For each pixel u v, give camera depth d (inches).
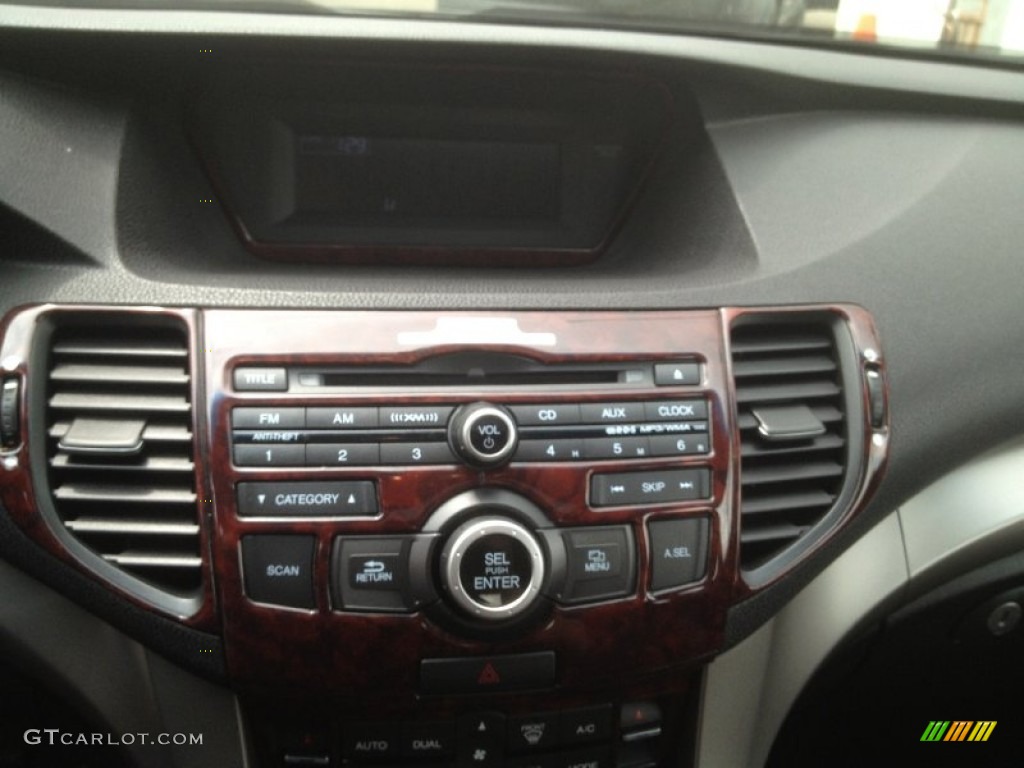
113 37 37.2
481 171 42.8
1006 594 42.7
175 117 41.2
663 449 35.6
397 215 42.5
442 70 41.2
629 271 42.3
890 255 40.4
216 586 33.9
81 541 34.5
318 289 35.3
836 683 43.3
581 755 38.8
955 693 46.7
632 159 43.8
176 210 40.7
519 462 34.3
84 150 37.5
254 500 33.6
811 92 42.2
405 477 33.7
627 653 35.9
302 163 41.9
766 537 37.7
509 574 33.7
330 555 33.7
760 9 43.8
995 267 41.4
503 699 36.3
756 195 41.4
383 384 34.4
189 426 34.2
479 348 34.9
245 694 35.5
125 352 34.5
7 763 41.8
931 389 40.3
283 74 40.8
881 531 40.6
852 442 38.8
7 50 36.7
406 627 34.1
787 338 39.0
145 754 37.2
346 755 37.7
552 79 42.2
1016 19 44.1
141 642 35.1
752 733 40.8
